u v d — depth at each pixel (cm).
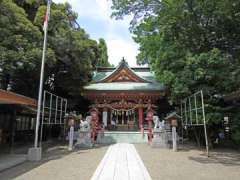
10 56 1811
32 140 2831
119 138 2789
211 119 1922
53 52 2053
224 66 1928
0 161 1386
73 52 2394
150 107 3181
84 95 3136
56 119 2205
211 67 1919
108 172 1136
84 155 1689
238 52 2095
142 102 3228
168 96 2778
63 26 2355
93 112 2614
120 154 1706
